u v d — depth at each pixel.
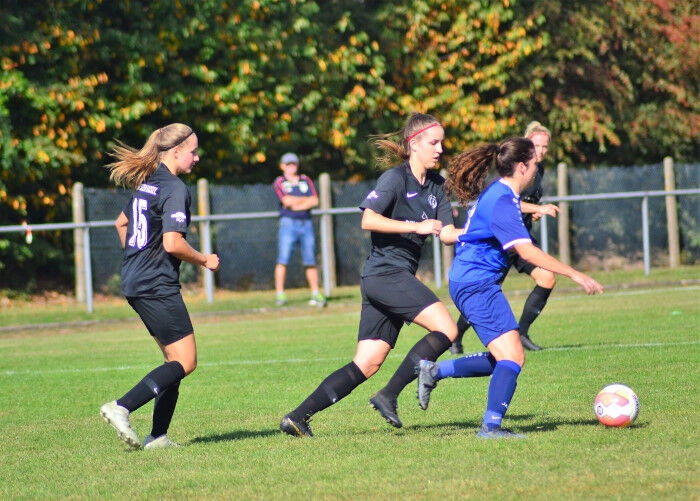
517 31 75.94
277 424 24.50
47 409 28.39
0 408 28.73
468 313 20.42
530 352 34.91
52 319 55.97
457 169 20.70
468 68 77.62
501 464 17.95
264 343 42.56
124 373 35.38
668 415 22.27
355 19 75.81
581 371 29.94
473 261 20.41
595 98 81.56
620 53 82.88
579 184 70.50
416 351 21.14
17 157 62.22
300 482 17.53
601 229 70.31
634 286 62.62
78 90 63.25
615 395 20.97
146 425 25.22
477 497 15.74
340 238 67.06
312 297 58.78
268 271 66.00
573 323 43.78
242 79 68.25
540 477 16.81
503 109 78.00
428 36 77.31
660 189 71.56
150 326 21.48
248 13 68.62
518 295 60.88
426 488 16.55
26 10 62.69
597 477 16.62
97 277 62.72
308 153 77.00
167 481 18.11
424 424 23.47
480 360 20.84
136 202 21.19
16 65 61.94
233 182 72.94
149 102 65.69
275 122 70.81
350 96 73.56
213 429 24.16
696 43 81.50
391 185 21.38
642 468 17.11
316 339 43.22
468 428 22.42
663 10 81.00
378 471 18.02
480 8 75.94
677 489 15.67
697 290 58.44
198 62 67.56
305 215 58.66
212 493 17.03
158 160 21.36
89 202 62.41
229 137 68.88
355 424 23.86
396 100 76.56
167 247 20.58
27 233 57.47
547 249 69.12
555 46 78.62
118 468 19.58
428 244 68.00
